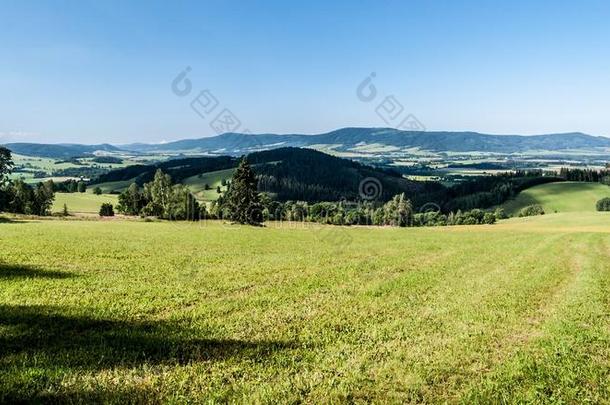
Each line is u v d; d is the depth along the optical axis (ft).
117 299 64.28
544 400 35.04
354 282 86.74
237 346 45.11
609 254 145.38
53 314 53.06
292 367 40.19
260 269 101.35
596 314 62.95
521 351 46.09
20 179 408.26
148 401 31.71
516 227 342.85
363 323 56.34
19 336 43.86
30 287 69.46
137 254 121.08
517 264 116.88
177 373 36.76
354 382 37.09
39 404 30.19
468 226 363.97
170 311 59.00
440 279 91.86
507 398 34.99
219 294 71.87
